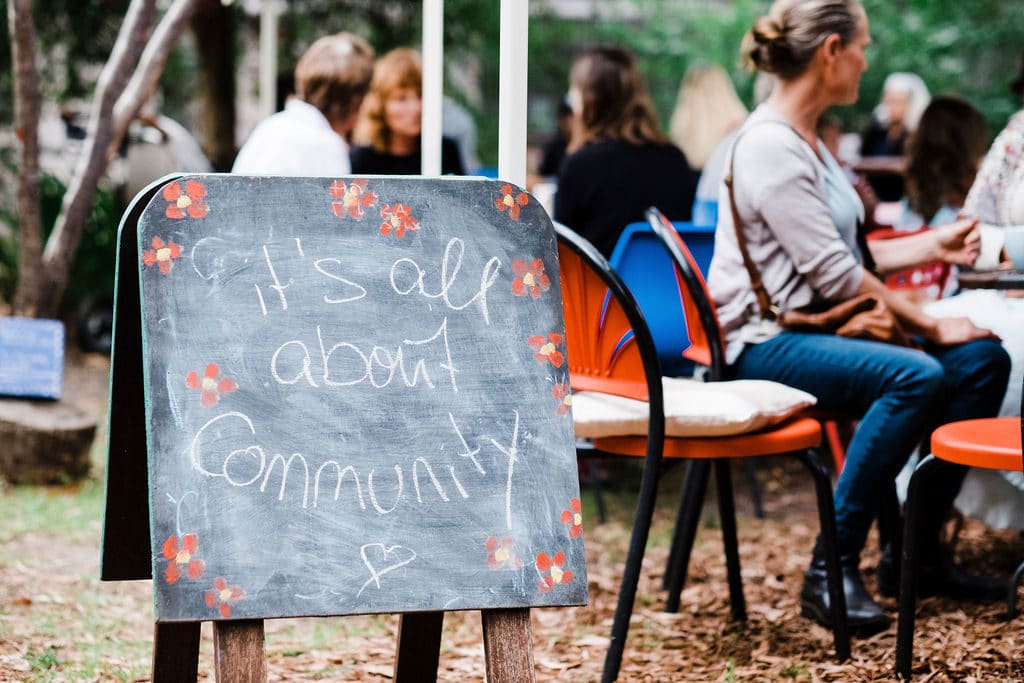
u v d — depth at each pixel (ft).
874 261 12.53
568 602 7.18
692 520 12.24
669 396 10.38
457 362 7.48
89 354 30.04
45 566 13.94
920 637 10.96
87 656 10.80
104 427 22.13
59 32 36.63
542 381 7.57
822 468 10.50
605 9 62.44
